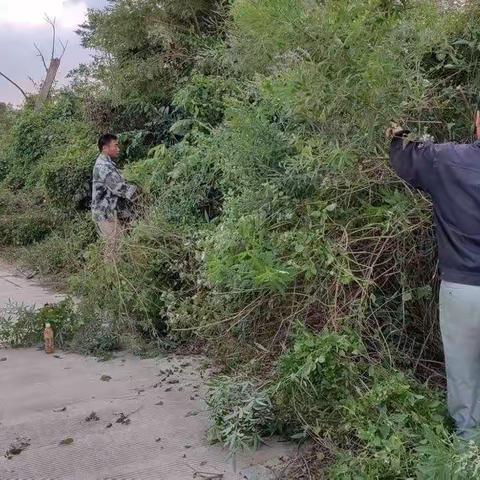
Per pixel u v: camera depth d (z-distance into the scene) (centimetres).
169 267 488
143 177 632
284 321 363
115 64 811
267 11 301
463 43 371
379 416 286
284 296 356
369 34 289
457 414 283
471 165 269
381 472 264
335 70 289
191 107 616
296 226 362
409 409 294
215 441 336
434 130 363
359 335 327
